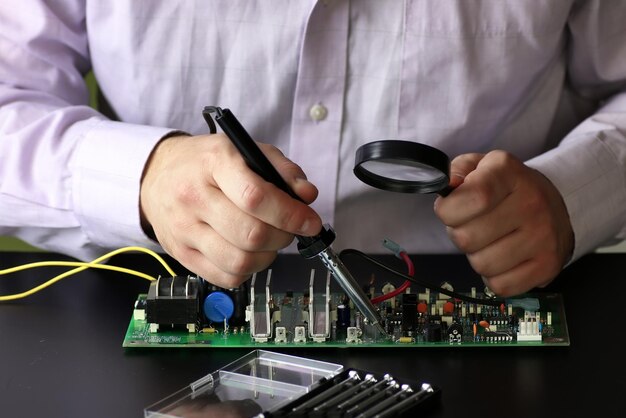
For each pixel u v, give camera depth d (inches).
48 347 47.6
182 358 46.5
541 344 47.7
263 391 42.4
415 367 45.4
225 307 49.1
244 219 45.6
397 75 64.3
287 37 63.4
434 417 40.6
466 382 43.9
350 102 65.2
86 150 57.6
